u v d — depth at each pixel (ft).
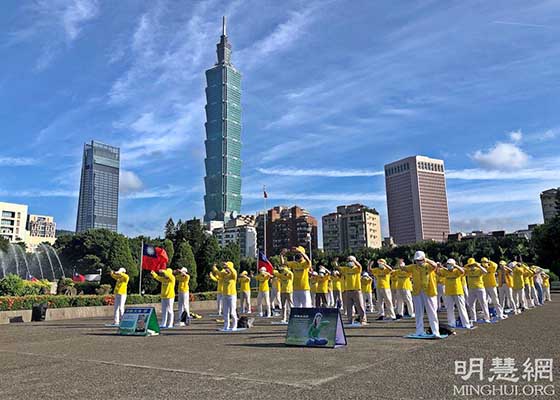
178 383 24.79
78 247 280.10
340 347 36.76
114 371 28.63
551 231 185.47
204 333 50.39
